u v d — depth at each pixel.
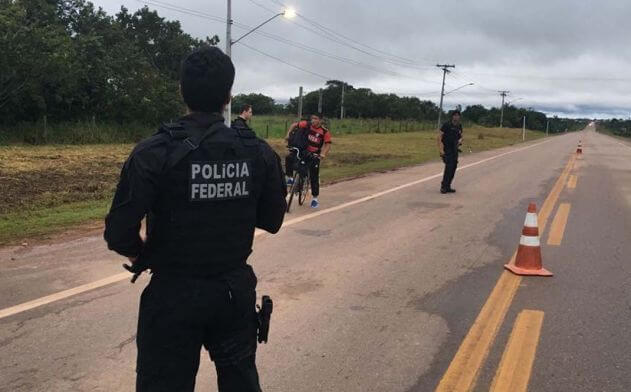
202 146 2.28
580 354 4.35
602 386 3.86
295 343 4.46
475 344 4.50
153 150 2.22
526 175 18.73
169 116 36.69
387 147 34.47
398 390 3.75
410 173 18.27
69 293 5.44
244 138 2.45
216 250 2.34
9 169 16.02
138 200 2.21
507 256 7.38
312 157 10.70
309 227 8.99
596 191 14.59
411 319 5.03
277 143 31.53
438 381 3.88
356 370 4.02
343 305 5.36
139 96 34.50
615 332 4.79
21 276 5.95
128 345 4.31
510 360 4.21
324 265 6.74
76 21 38.28
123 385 3.72
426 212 10.67
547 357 4.29
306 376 3.92
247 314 2.49
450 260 7.12
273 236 8.24
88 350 4.21
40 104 28.59
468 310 5.29
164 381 2.35
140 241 2.34
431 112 123.19
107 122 33.34
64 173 15.77
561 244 8.11
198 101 2.36
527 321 5.00
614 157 31.39
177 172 2.23
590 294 5.80
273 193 2.60
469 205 11.64
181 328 2.32
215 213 2.32
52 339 4.39
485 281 6.23
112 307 5.09
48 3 36.34
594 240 8.41
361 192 13.27
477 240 8.31
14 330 4.55
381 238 8.31
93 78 32.72
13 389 3.64
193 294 2.30
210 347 2.52
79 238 7.74
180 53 51.22
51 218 9.16
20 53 27.05
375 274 6.42
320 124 10.80
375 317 5.06
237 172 2.37
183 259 2.30
